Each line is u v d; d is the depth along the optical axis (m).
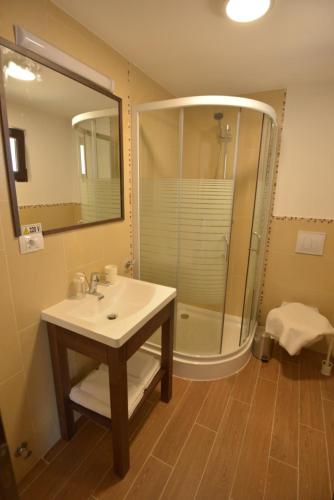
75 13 1.20
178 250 1.96
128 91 1.65
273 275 2.33
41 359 1.27
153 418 1.56
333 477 1.26
